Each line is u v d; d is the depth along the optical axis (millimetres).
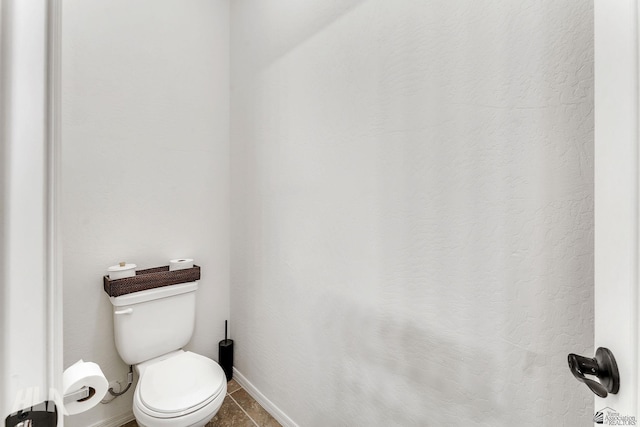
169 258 1799
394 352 1119
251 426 1626
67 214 1465
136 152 1668
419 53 1024
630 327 428
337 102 1300
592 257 726
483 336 903
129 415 1663
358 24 1212
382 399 1162
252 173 1823
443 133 970
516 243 836
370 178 1182
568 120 749
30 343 330
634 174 424
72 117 1468
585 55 722
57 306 347
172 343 1673
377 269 1167
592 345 729
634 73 424
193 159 1886
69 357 1481
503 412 870
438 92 979
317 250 1408
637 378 416
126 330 1508
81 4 1484
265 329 1744
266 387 1748
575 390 756
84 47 1496
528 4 800
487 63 874
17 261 322
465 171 926
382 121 1137
